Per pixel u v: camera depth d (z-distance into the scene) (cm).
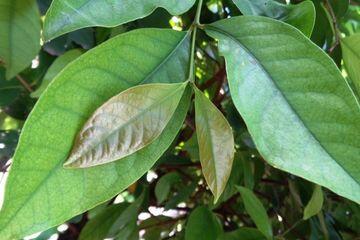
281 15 27
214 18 42
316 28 36
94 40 38
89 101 19
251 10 27
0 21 31
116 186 20
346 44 33
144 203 48
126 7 21
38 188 18
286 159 20
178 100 21
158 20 35
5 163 40
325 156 21
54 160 19
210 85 48
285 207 52
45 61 40
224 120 22
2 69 40
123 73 21
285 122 21
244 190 40
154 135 20
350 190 20
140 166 21
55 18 19
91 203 19
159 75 22
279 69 22
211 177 22
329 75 21
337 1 38
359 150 20
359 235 49
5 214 18
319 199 36
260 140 21
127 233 45
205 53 47
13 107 42
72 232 49
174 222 53
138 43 21
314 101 21
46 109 18
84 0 20
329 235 46
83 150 19
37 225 18
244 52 22
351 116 21
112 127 20
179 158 48
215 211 53
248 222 53
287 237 48
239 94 21
